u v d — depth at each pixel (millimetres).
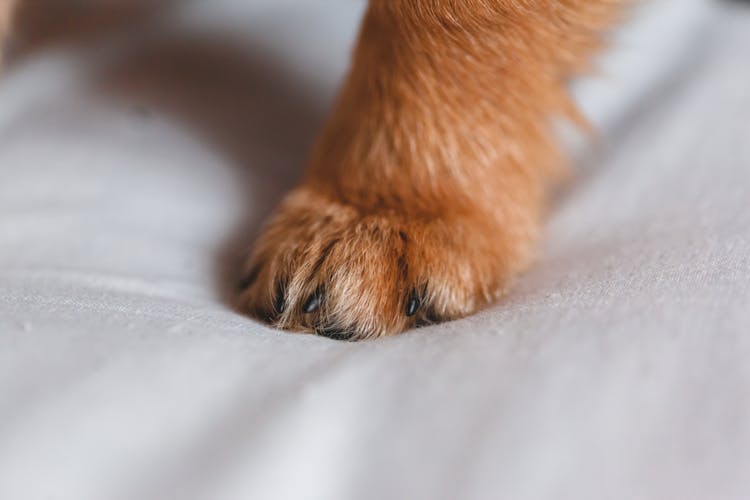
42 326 219
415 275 251
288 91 319
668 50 333
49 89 312
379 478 203
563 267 259
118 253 259
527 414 207
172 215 273
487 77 265
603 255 255
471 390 211
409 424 208
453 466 203
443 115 266
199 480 202
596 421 206
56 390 208
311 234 257
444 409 209
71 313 226
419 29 260
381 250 253
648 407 207
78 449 204
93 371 211
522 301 243
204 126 300
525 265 268
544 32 266
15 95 309
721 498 199
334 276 248
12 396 207
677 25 339
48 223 265
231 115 306
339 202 265
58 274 248
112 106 302
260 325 243
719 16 350
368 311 247
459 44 261
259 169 292
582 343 216
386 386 213
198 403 210
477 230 263
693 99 309
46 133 292
